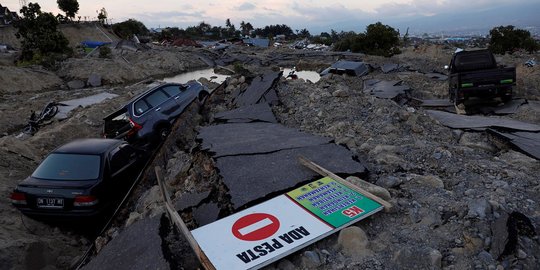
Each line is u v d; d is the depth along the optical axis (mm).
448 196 5012
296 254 4121
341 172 5707
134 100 10672
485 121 9031
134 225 4883
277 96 11328
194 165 7223
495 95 12016
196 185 6383
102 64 37469
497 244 3945
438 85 18750
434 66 30953
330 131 8266
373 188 5012
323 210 4633
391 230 4430
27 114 18109
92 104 18750
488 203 4496
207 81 25031
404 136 7805
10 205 7398
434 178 5438
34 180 6840
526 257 3840
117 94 23578
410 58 39469
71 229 7059
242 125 9195
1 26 72312
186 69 48656
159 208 5656
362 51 49156
